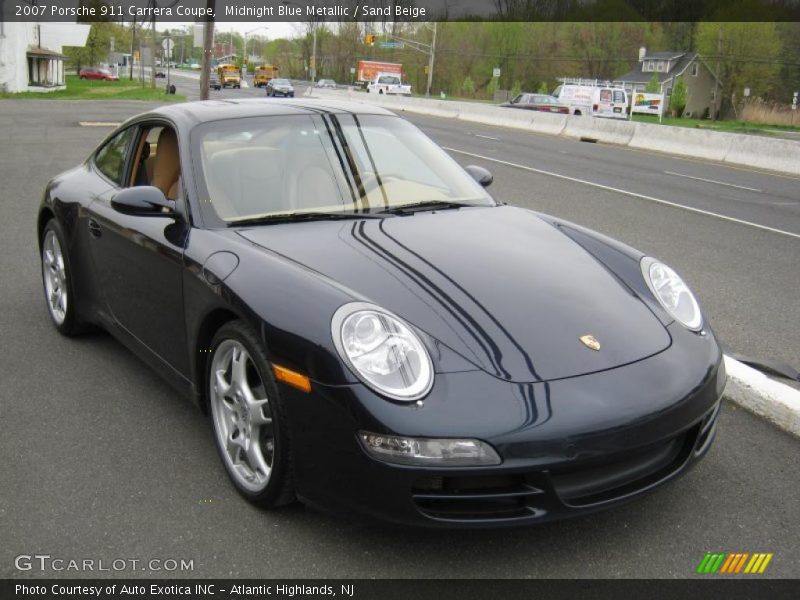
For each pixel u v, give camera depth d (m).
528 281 2.81
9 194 9.48
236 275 2.71
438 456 2.21
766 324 5.20
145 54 54.09
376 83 57.59
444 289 2.68
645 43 81.88
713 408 2.63
